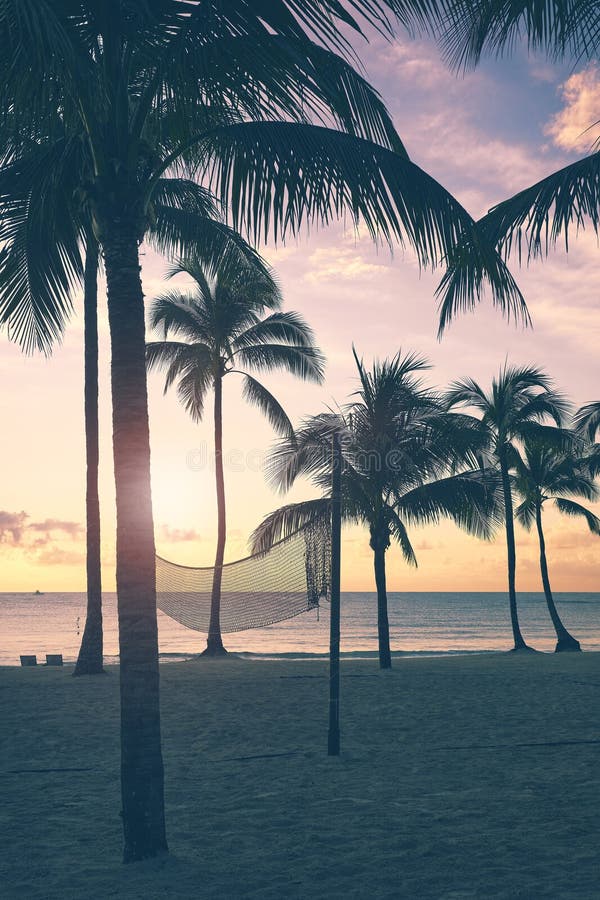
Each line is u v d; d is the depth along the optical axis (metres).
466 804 7.19
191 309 25.11
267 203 5.72
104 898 4.90
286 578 10.70
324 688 15.16
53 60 5.04
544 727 11.30
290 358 25.45
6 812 7.24
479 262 6.14
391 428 19.56
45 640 62.62
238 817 6.89
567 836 6.11
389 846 5.97
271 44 5.19
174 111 6.18
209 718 12.02
